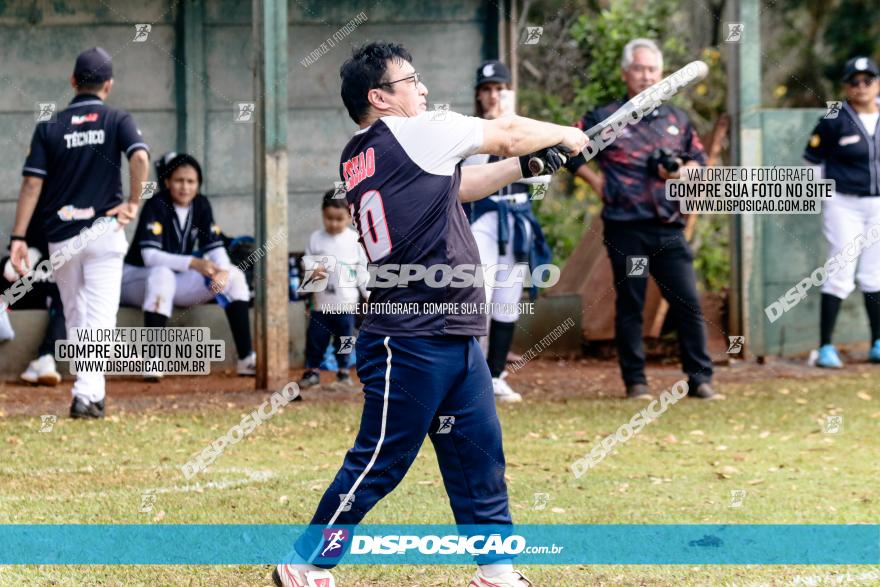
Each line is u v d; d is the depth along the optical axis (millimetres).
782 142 16047
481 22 17828
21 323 14734
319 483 9305
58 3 16891
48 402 13188
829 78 27812
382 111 6184
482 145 6035
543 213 19078
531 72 20484
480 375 6168
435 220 5969
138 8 17188
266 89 13633
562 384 14539
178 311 15234
